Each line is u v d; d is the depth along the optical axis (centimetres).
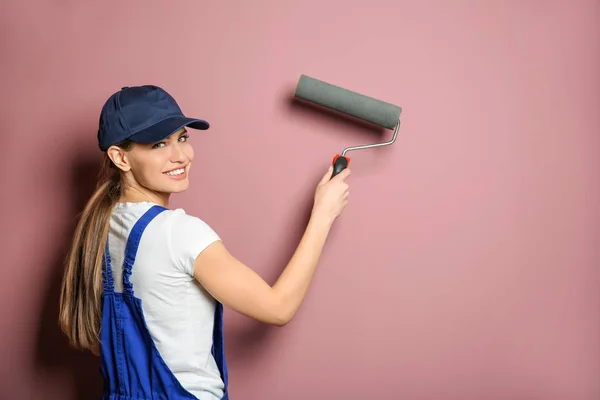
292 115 172
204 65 173
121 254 125
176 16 172
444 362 178
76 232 133
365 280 176
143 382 126
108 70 174
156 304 121
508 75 170
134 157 126
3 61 176
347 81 170
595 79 169
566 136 171
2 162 178
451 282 176
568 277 175
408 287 176
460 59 169
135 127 123
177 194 176
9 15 175
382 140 171
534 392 178
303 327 179
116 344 128
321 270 177
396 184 173
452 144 171
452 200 173
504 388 178
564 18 168
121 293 125
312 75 170
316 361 180
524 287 175
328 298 178
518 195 173
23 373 185
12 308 183
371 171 173
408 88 170
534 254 175
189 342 123
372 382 179
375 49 169
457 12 168
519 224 174
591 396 177
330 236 176
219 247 120
